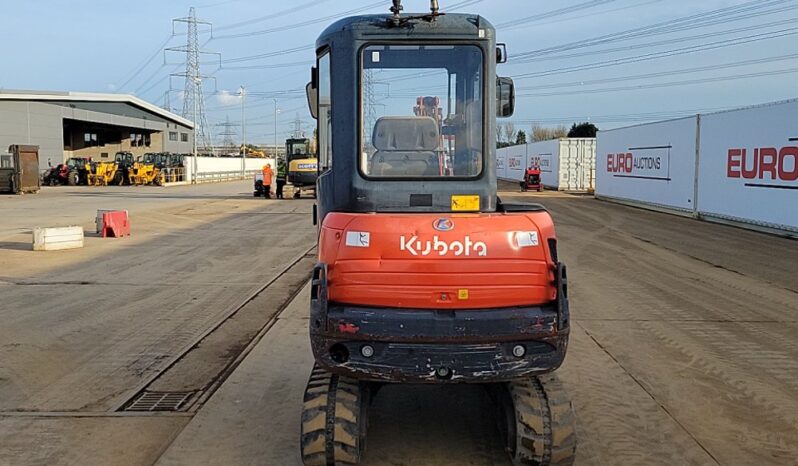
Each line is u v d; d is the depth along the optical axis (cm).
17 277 1133
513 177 5225
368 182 447
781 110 1605
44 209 2561
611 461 454
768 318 846
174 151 7094
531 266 420
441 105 454
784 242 1536
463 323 401
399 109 452
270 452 470
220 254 1405
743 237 1627
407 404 562
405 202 446
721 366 656
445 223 418
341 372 409
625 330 786
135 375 636
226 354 704
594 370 641
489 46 452
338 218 427
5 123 4841
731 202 1853
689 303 927
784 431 505
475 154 454
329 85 478
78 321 838
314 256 1377
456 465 454
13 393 588
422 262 414
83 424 520
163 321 840
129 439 493
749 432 502
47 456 464
